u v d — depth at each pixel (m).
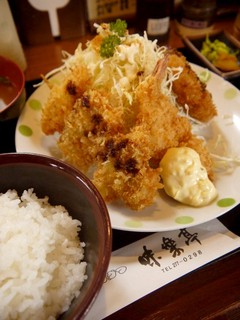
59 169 0.15
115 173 0.18
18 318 0.13
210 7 0.31
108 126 0.19
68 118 0.20
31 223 0.15
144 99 0.19
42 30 0.31
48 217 0.16
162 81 0.21
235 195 0.19
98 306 0.15
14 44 0.27
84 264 0.15
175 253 0.17
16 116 0.23
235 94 0.25
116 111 0.19
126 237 0.18
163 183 0.19
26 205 0.16
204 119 0.24
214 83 0.26
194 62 0.30
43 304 0.13
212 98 0.25
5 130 0.23
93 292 0.11
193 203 0.19
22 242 0.14
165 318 0.15
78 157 0.20
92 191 0.14
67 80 0.21
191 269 0.17
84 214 0.15
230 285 0.16
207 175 0.20
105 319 0.15
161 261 0.17
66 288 0.14
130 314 0.15
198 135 0.24
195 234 0.18
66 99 0.21
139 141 0.18
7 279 0.13
